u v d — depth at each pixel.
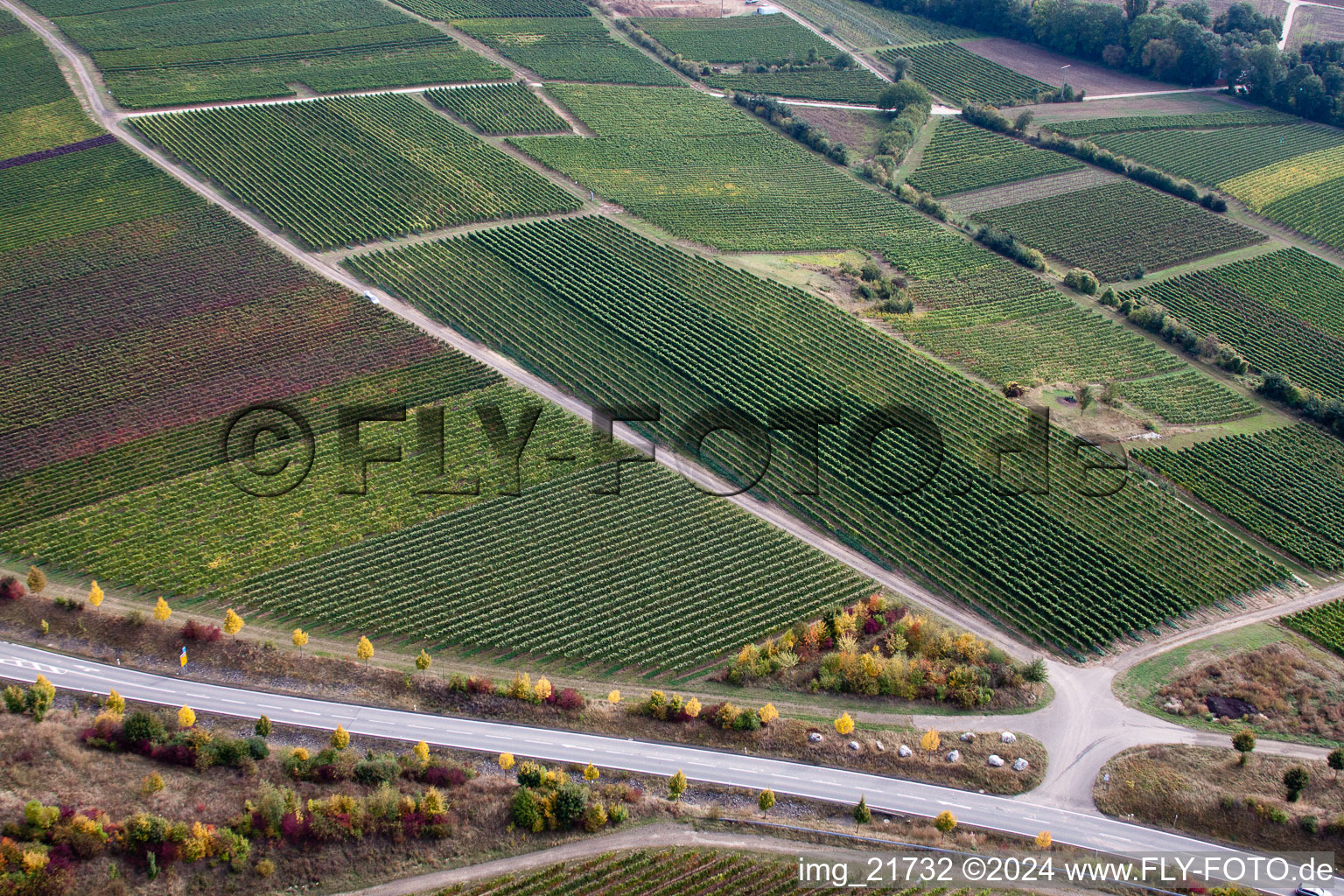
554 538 145.38
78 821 98.75
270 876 101.19
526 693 119.94
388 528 145.75
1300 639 137.88
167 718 113.31
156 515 145.12
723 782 114.19
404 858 104.25
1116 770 117.69
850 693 126.12
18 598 127.19
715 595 138.88
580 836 107.75
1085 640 134.50
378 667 123.94
